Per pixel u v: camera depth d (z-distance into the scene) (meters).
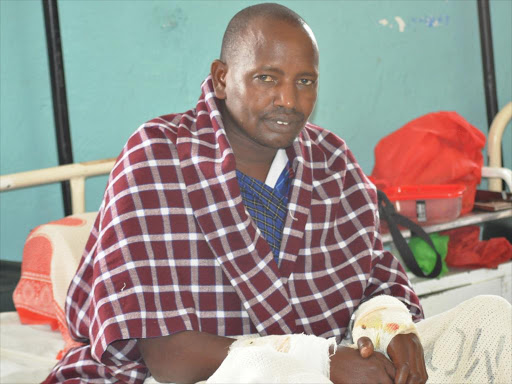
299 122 1.40
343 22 3.08
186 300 1.39
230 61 1.42
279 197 1.51
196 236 1.43
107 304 1.34
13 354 1.88
